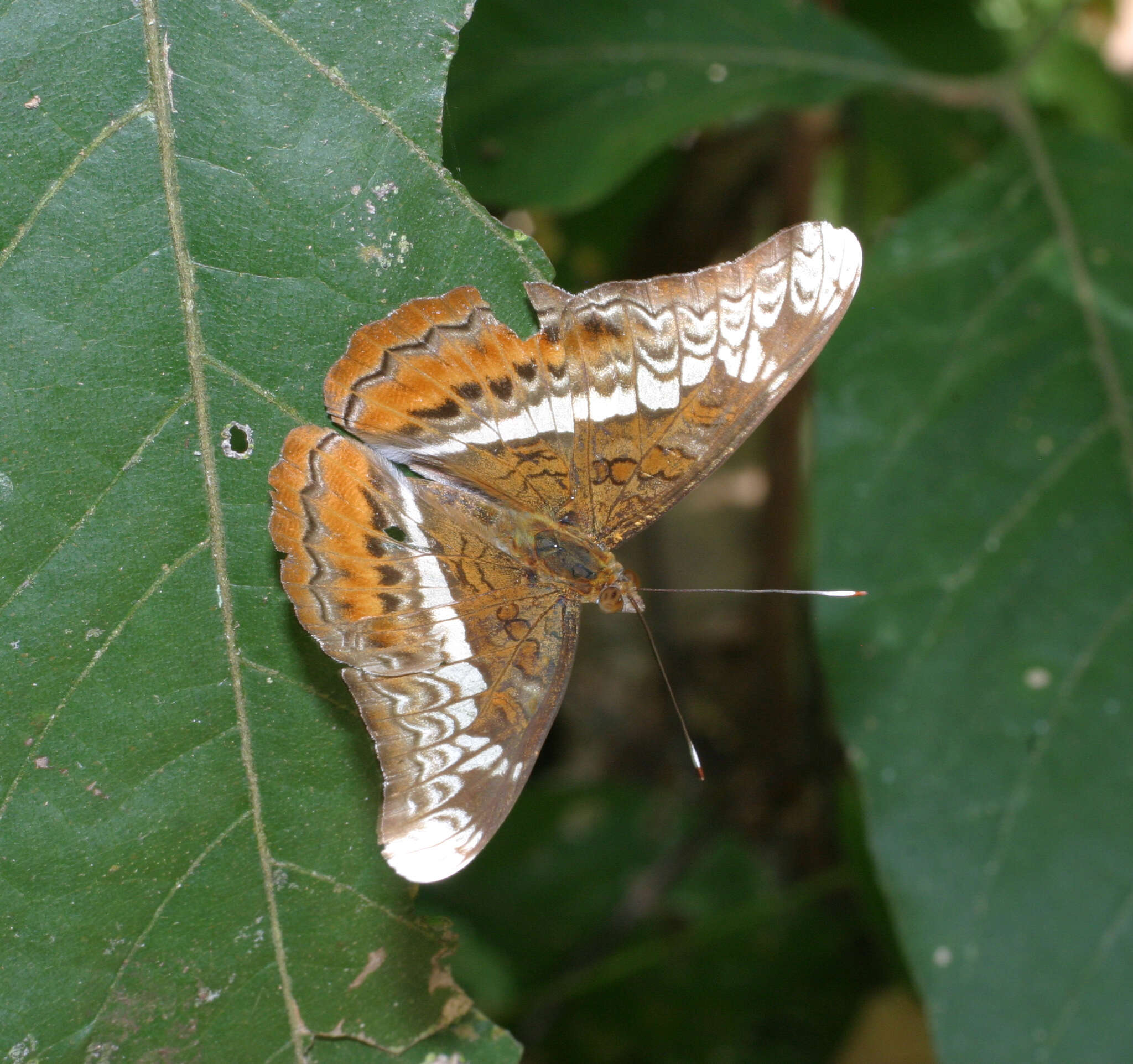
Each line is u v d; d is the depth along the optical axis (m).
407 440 0.36
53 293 0.35
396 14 0.36
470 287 0.36
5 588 0.35
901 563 0.39
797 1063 0.46
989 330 0.40
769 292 0.36
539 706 0.36
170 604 0.35
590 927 0.50
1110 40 0.59
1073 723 0.39
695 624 0.64
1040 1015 0.38
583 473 0.37
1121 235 0.40
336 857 0.36
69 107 0.35
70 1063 0.35
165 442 0.35
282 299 0.36
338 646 0.36
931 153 0.51
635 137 0.42
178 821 0.35
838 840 0.52
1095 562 0.39
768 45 0.42
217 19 0.35
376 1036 0.36
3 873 0.35
